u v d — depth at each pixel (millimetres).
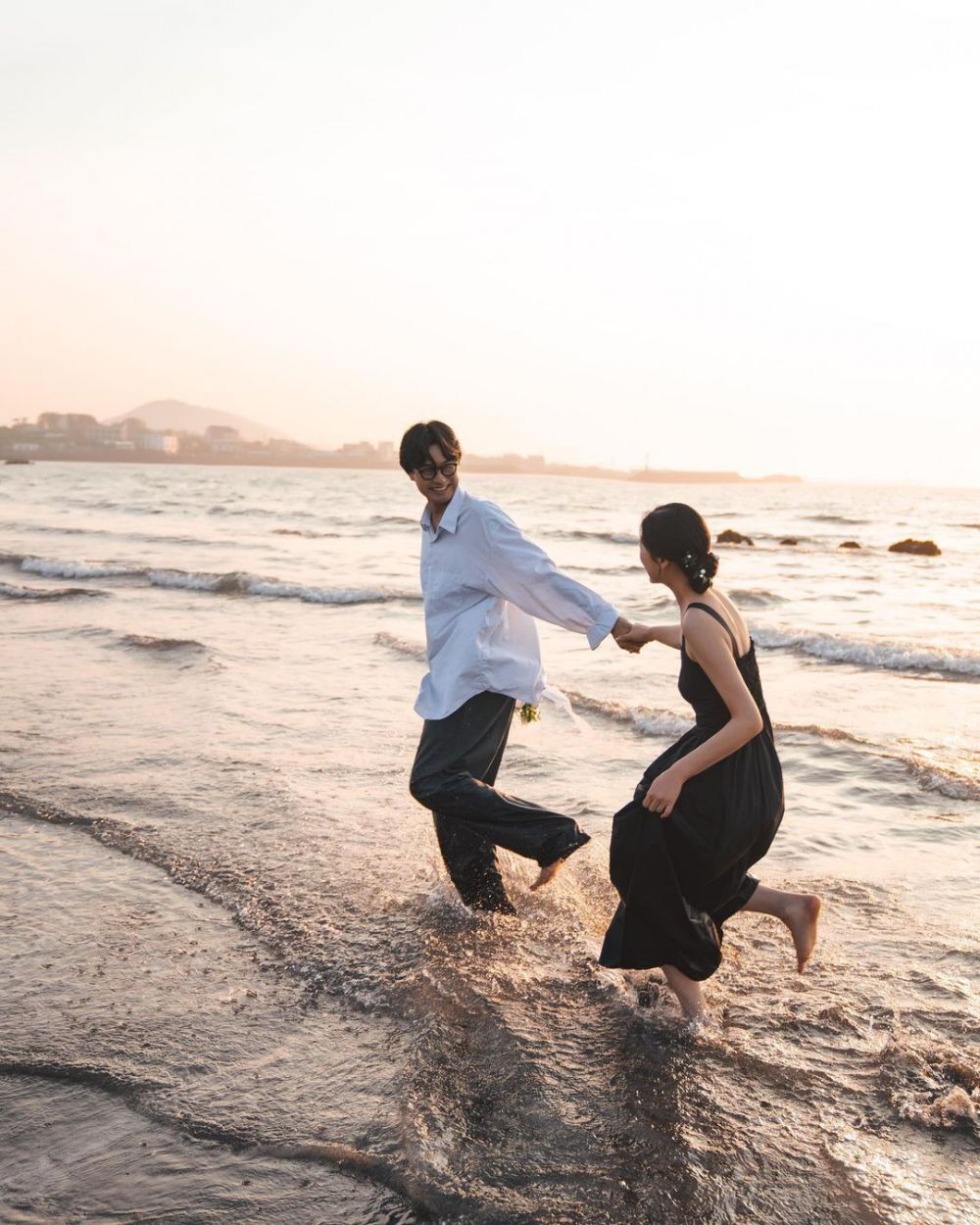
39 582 15258
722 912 3162
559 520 39375
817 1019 3061
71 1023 3094
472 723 3705
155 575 15273
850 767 5852
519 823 3588
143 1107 2662
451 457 3652
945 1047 2883
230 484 86750
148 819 4961
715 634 2832
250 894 4043
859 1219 2203
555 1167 2385
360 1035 3014
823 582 17891
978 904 3928
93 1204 2289
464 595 3717
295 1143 2494
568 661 9211
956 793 5332
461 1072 2793
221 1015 3135
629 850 2924
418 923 3766
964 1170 2361
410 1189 2318
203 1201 2295
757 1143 2471
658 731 6676
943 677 8609
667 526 2871
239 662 9109
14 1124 2602
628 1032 3000
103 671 8680
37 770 5785
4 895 4105
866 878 4211
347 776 5691
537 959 3473
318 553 21797
